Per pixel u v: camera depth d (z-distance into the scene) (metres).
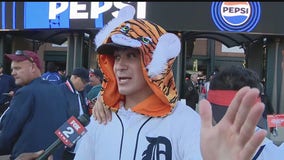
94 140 1.85
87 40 11.87
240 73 1.77
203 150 1.11
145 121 1.75
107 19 10.45
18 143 3.26
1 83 8.88
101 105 1.86
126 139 1.75
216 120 1.76
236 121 1.07
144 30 1.75
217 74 1.82
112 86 1.85
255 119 1.04
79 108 4.14
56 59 17.88
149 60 1.73
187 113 1.76
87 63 11.80
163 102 1.76
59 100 3.42
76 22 10.63
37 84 3.38
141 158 1.71
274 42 11.16
